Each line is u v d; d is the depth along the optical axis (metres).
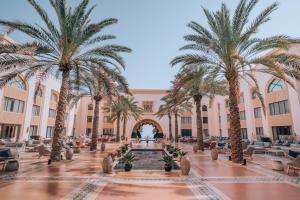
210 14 12.56
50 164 10.93
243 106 30.58
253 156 15.73
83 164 11.15
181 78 14.43
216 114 44.12
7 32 11.12
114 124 47.47
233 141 12.25
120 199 5.62
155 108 48.97
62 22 11.35
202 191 6.41
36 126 28.47
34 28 10.95
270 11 10.78
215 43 12.03
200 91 19.97
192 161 12.83
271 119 23.95
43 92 30.00
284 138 21.33
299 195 6.01
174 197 5.82
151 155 17.27
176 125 34.53
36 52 11.20
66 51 11.47
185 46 12.99
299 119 19.73
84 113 48.31
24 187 6.56
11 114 22.81
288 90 21.25
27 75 12.41
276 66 10.16
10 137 22.88
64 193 6.01
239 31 12.16
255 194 6.11
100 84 13.73
